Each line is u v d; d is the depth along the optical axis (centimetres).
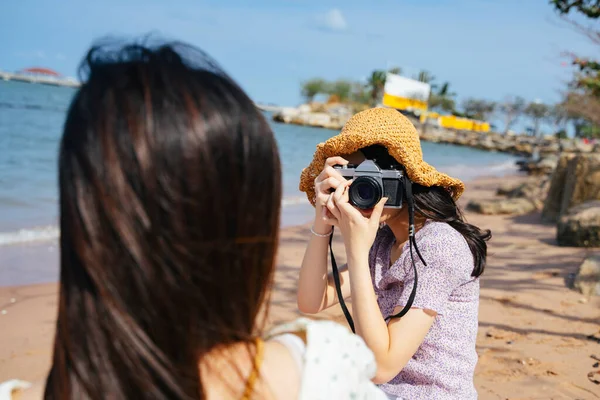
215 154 75
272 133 84
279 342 87
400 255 191
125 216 71
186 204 73
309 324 90
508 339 427
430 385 182
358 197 168
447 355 182
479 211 1174
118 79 76
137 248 71
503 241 825
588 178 929
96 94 76
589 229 760
